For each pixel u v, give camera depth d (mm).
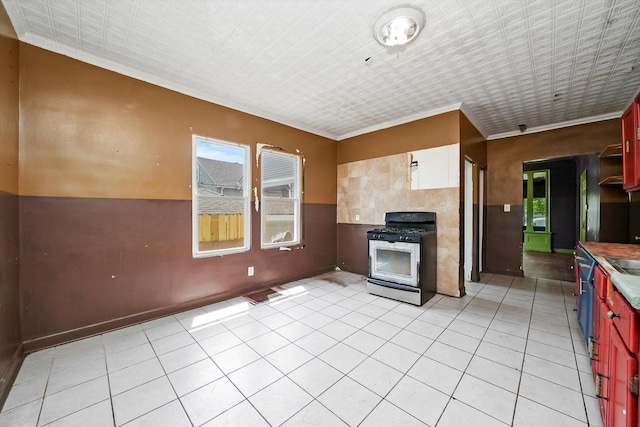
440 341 2273
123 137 2527
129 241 2566
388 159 4094
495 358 2012
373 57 2375
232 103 3346
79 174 2293
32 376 1786
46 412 1478
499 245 4578
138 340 2283
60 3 1732
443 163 3492
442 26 1960
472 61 2424
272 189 3934
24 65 2031
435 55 2334
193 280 3016
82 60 2299
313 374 1830
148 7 1782
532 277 4359
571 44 2139
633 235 3074
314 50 2275
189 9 1806
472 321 2670
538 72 2584
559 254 6332
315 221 4496
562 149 3977
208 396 1614
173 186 2861
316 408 1518
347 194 4723
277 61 2441
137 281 2615
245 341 2277
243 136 3492
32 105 2070
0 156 1722
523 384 1714
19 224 2016
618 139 3553
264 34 2068
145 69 2578
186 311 2936
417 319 2723
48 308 2154
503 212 4535
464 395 1618
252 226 3594
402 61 2428
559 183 6617
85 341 2258
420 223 3652
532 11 1804
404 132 3898
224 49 2262
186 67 2545
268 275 3789
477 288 3758
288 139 4051
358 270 4586
